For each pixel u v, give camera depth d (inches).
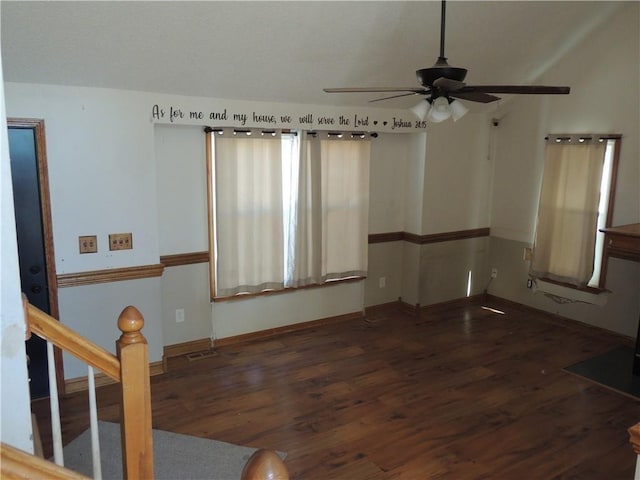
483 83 189.8
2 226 44.9
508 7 147.7
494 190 222.1
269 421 129.3
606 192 182.1
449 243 215.5
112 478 104.7
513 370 160.1
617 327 182.5
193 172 162.1
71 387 140.2
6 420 47.8
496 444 120.7
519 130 208.7
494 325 199.6
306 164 177.9
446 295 219.6
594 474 110.4
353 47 145.6
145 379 67.3
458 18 145.1
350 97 173.3
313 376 154.6
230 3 117.3
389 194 208.2
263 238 174.7
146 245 146.9
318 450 117.5
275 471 34.3
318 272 187.3
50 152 130.5
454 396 143.4
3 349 46.6
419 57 159.5
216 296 170.2
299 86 158.9
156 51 127.6
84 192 136.3
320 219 183.8
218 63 138.2
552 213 195.2
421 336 187.9
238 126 159.6
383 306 214.7
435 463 113.3
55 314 137.0
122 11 112.3
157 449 116.3
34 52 117.3
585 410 136.6
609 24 173.6
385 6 132.2
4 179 44.5
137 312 66.6
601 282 185.0
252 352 171.5
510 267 219.5
